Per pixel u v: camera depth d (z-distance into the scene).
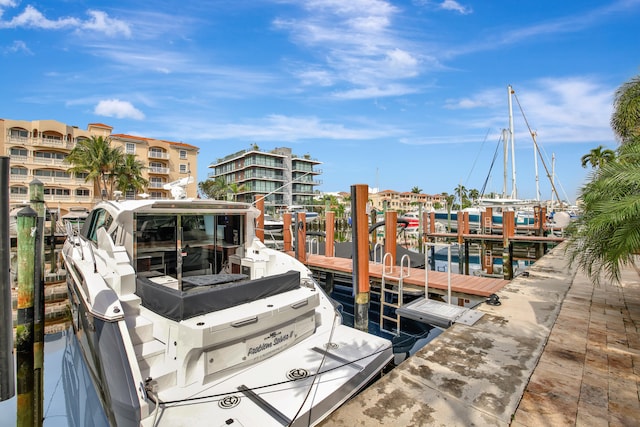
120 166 33.53
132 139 40.72
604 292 6.48
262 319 3.59
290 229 12.99
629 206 3.79
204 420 2.86
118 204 4.58
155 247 4.77
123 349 3.17
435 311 5.44
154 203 4.38
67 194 35.56
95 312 3.48
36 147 34.22
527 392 2.99
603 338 4.20
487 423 2.58
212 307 3.53
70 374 6.09
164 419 2.87
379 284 9.33
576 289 6.74
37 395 5.47
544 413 2.69
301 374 3.50
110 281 4.14
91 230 6.21
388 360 4.14
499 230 27.92
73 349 6.61
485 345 4.00
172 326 3.37
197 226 5.39
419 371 3.37
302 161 60.25
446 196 79.81
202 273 5.44
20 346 6.42
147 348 3.40
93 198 36.25
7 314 2.33
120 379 3.03
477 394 2.96
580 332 4.41
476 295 7.57
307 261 11.42
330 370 3.58
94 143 32.53
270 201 54.84
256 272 5.37
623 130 7.97
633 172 4.07
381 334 7.77
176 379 3.26
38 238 7.23
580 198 4.82
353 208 6.84
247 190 51.12
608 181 4.27
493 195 40.28
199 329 3.13
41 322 7.12
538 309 5.41
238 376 3.44
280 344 3.89
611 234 4.31
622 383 3.13
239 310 3.63
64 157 35.75
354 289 6.94
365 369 3.70
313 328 4.42
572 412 2.70
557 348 3.91
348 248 14.60
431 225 24.23
